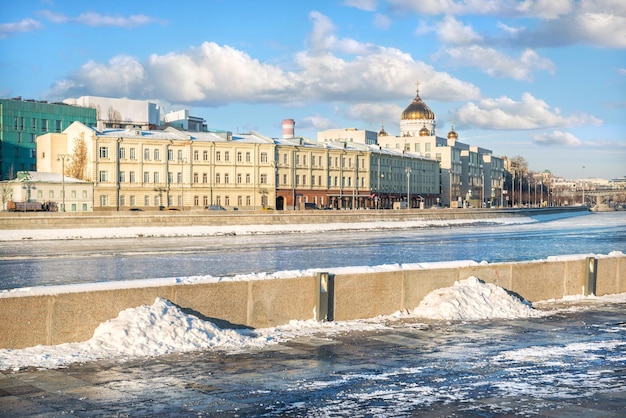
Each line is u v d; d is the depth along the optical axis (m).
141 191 113.56
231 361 16.25
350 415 12.44
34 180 101.06
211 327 18.05
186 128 151.25
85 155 110.19
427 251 63.34
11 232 70.62
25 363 15.48
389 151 164.38
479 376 15.28
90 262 50.44
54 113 137.12
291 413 12.52
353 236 84.75
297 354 17.09
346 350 17.62
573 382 14.85
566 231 103.88
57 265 48.25
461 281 23.77
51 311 16.73
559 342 19.08
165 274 43.12
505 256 59.09
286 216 91.94
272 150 127.00
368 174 149.00
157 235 78.00
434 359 16.83
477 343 18.77
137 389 13.89
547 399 13.55
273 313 20.09
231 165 123.00
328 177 139.75
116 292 17.55
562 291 27.14
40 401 13.04
